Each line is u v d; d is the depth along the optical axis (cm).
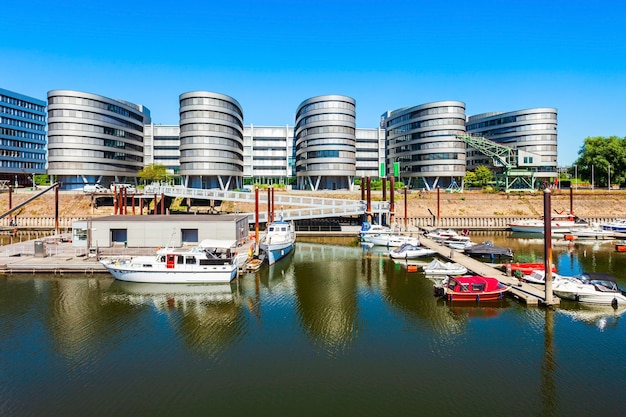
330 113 12038
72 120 11825
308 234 7300
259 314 3152
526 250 5900
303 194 10575
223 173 11819
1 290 3694
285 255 5353
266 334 2767
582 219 7944
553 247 6172
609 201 9456
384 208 7662
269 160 15025
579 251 5791
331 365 2336
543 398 1998
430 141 12531
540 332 2758
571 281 3459
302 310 3238
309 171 12250
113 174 12669
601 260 5097
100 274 4188
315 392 2061
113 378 2194
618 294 3177
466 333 2758
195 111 11612
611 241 6781
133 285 3866
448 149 12350
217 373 2248
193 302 3428
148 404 1959
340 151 12050
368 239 6400
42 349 2533
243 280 4153
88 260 4522
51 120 11825
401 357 2427
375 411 1903
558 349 2509
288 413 1889
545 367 2295
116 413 1889
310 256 5503
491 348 2534
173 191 8688
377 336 2723
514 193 10088
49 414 1880
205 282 3862
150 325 2922
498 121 14425
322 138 12069
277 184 13938
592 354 2442
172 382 2156
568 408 1919
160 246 5053
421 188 12812
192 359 2408
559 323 2902
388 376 2212
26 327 2870
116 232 5138
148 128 14625
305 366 2327
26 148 15762
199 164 11594
